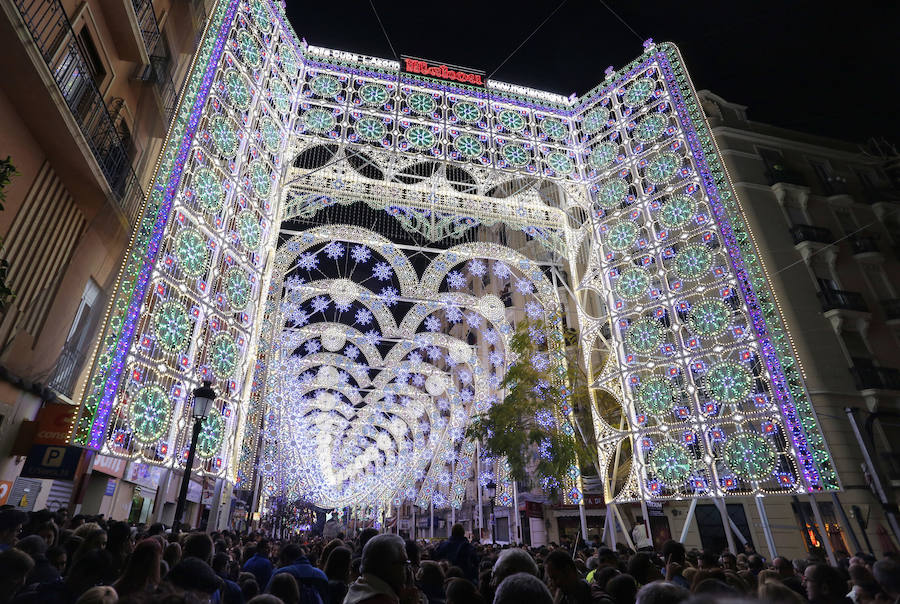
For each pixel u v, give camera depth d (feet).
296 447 86.22
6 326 29.66
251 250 45.39
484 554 37.01
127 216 38.63
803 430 42.78
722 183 51.47
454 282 68.18
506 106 63.82
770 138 80.23
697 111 54.80
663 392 50.31
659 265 53.93
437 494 92.32
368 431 115.14
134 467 49.01
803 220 75.20
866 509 54.80
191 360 38.63
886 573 13.82
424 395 101.45
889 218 78.69
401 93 60.39
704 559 19.62
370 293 66.44
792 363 44.52
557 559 12.98
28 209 31.19
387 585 10.18
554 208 67.26
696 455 53.62
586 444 60.70
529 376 62.23
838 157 83.46
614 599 12.34
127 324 33.22
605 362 63.82
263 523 113.39
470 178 67.62
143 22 39.22
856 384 62.44
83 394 31.12
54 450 29.96
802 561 27.14
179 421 37.22
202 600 10.09
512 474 59.41
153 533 23.86
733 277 48.78
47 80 27.32
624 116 61.05
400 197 62.75
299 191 59.57
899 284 73.51
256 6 49.90
